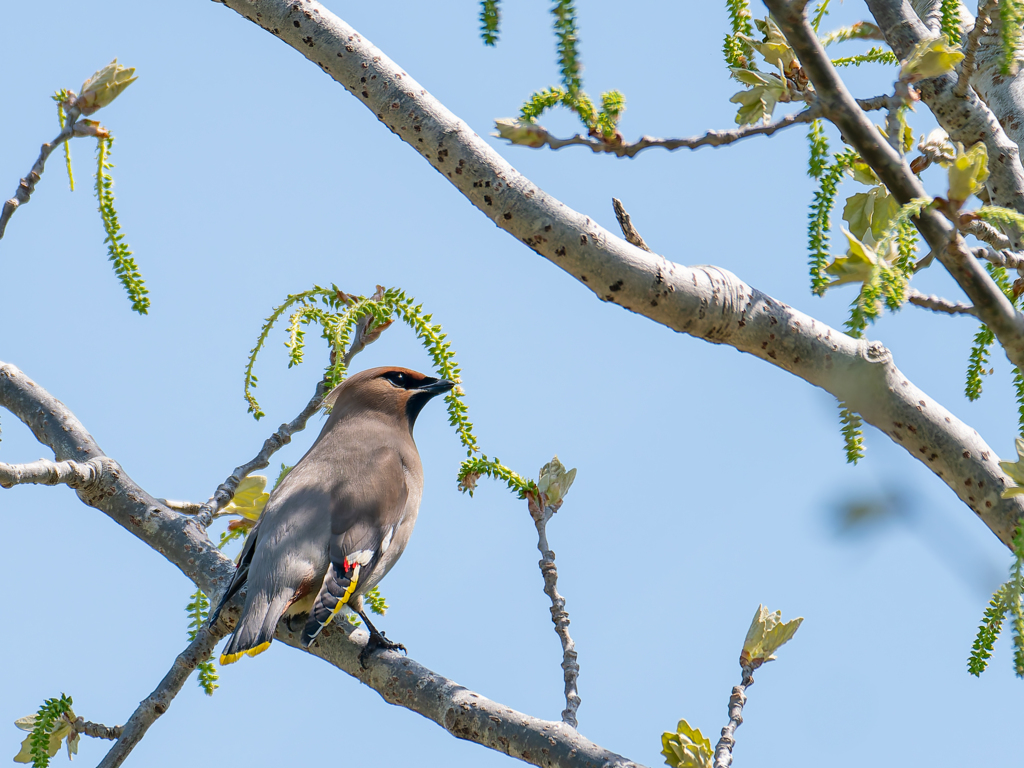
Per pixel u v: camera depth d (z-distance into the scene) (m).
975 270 5.48
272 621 8.98
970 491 6.66
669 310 6.44
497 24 5.43
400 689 7.73
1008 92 8.11
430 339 8.69
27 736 8.02
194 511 9.88
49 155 8.33
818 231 6.45
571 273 6.43
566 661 7.62
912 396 6.65
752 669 7.48
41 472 9.05
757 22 6.46
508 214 6.38
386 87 6.63
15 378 10.27
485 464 8.51
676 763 6.83
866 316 4.84
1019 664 4.46
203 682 8.48
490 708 7.23
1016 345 5.57
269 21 6.84
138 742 7.84
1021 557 4.50
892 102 5.72
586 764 6.71
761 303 6.55
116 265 8.56
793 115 5.75
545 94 5.62
